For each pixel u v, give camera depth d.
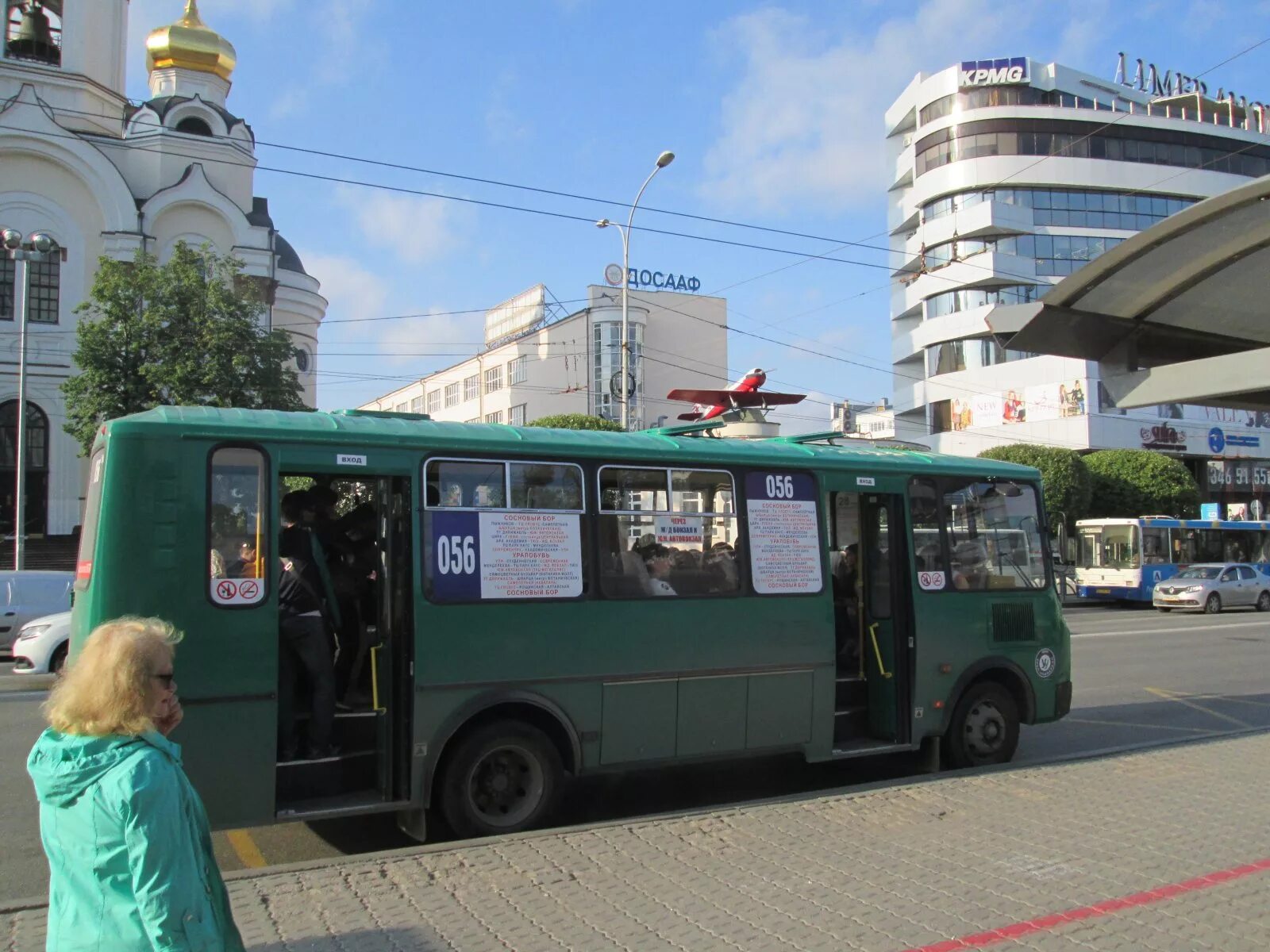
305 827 7.94
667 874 5.86
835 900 5.49
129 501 6.26
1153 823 6.98
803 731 8.58
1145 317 12.45
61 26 37.00
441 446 7.25
